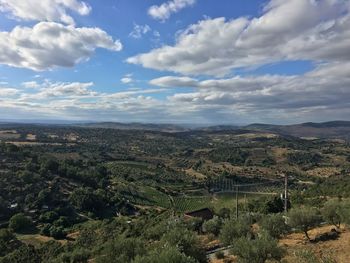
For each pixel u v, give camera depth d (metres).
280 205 84.19
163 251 24.61
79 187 138.88
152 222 86.38
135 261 24.62
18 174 130.50
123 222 100.25
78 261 54.75
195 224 63.59
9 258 70.75
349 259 29.91
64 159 183.50
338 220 44.50
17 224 96.25
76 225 106.25
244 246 29.00
